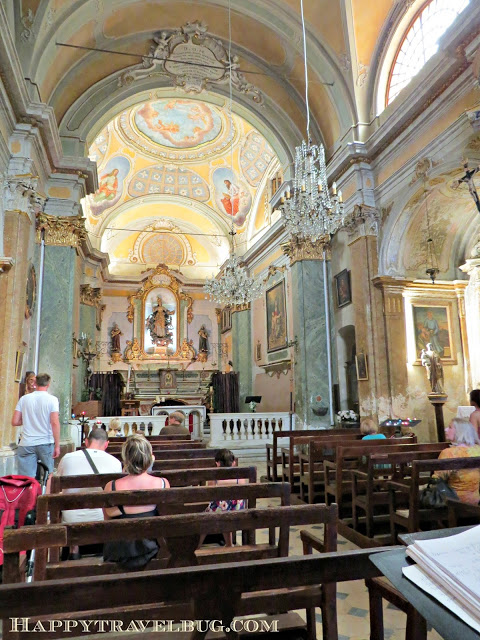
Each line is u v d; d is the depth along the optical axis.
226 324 23.58
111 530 2.20
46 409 6.12
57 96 12.28
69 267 12.03
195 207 23.28
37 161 10.80
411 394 11.13
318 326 13.54
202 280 25.17
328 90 12.74
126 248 25.17
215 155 20.59
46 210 12.12
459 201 10.69
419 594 1.34
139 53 13.12
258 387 18.92
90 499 2.95
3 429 8.66
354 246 12.02
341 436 7.70
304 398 13.19
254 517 2.34
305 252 13.82
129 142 19.69
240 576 1.67
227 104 14.52
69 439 11.48
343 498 6.37
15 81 8.75
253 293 14.53
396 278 11.31
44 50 10.41
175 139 19.88
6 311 9.02
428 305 11.64
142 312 24.22
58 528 2.15
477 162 8.82
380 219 11.57
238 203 21.81
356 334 11.79
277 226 16.27
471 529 1.58
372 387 11.15
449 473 4.44
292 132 14.12
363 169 11.85
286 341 16.03
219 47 13.30
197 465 4.94
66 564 2.93
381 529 5.35
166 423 12.52
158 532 2.24
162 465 4.84
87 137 12.90
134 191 22.30
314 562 1.74
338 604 3.72
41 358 11.50
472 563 1.39
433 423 11.23
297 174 8.41
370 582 2.51
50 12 10.21
